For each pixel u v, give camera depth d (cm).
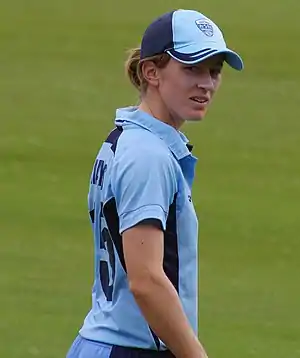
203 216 5266
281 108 8075
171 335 1574
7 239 4841
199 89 1662
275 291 4119
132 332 1672
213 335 3616
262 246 4769
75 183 5984
